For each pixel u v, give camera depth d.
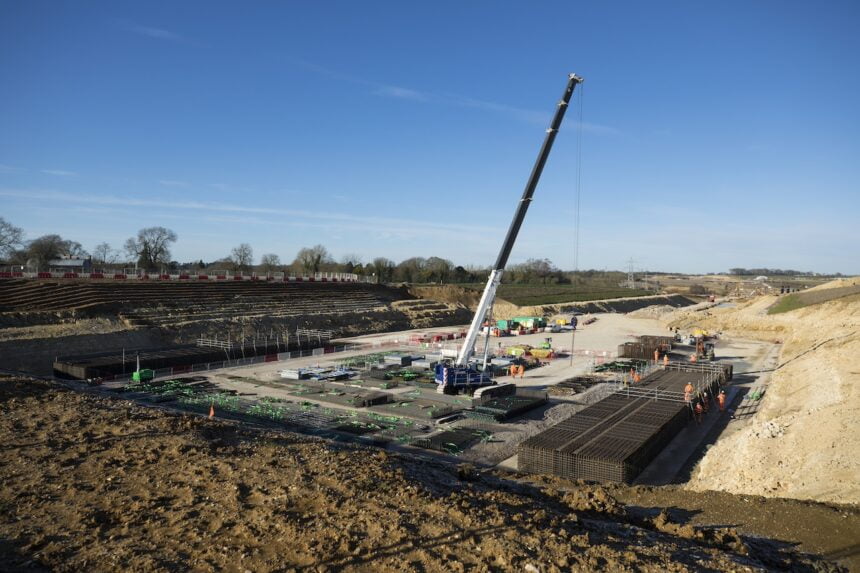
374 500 12.84
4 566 10.05
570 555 10.47
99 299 57.78
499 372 47.59
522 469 23.44
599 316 103.62
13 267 84.88
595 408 30.30
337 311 78.31
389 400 36.12
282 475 14.52
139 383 39.41
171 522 11.90
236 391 38.62
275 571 9.89
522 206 33.06
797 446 20.03
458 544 10.85
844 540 13.05
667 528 13.47
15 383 24.78
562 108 30.38
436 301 98.69
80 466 15.24
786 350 55.88
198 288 71.62
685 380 38.56
